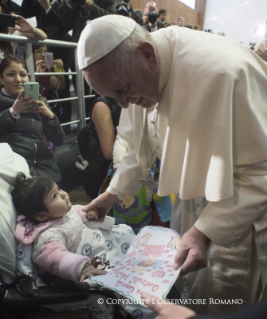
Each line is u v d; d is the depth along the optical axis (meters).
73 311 0.90
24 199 1.02
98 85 0.77
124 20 0.77
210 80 0.75
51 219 1.05
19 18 1.64
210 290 1.03
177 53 0.83
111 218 1.25
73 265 0.90
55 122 1.57
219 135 0.75
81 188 2.40
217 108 0.75
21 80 1.42
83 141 1.90
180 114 0.83
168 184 0.90
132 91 0.81
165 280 0.79
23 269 0.95
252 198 0.82
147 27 2.85
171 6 7.16
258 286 0.98
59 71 2.16
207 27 9.23
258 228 0.89
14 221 1.03
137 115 1.10
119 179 1.18
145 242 0.98
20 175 1.08
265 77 0.82
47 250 0.95
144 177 1.18
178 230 1.25
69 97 2.39
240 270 0.96
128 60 0.74
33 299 0.83
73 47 2.19
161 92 0.89
